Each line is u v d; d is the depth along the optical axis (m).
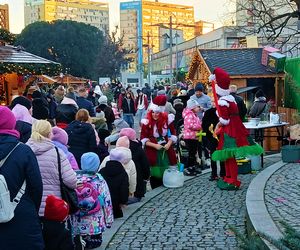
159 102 10.73
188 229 7.71
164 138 10.83
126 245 7.00
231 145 10.06
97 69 74.81
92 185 6.64
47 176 5.62
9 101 20.50
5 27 22.75
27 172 4.57
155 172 10.80
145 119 10.81
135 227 7.88
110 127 16.59
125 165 8.98
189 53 59.47
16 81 20.50
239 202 9.34
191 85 26.09
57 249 5.13
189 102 12.18
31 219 4.52
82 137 8.91
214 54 21.41
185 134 12.12
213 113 11.45
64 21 73.25
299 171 11.23
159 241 7.16
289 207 7.83
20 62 17.98
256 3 25.95
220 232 7.50
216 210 8.80
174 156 11.01
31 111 9.55
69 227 6.41
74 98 14.91
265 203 8.09
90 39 73.81
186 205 9.22
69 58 71.75
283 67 18.89
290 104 17.70
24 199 4.55
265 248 3.83
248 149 10.02
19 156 4.55
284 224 3.88
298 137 14.12
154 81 64.69
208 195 9.99
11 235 4.39
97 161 6.75
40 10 162.38
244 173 12.19
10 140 4.58
